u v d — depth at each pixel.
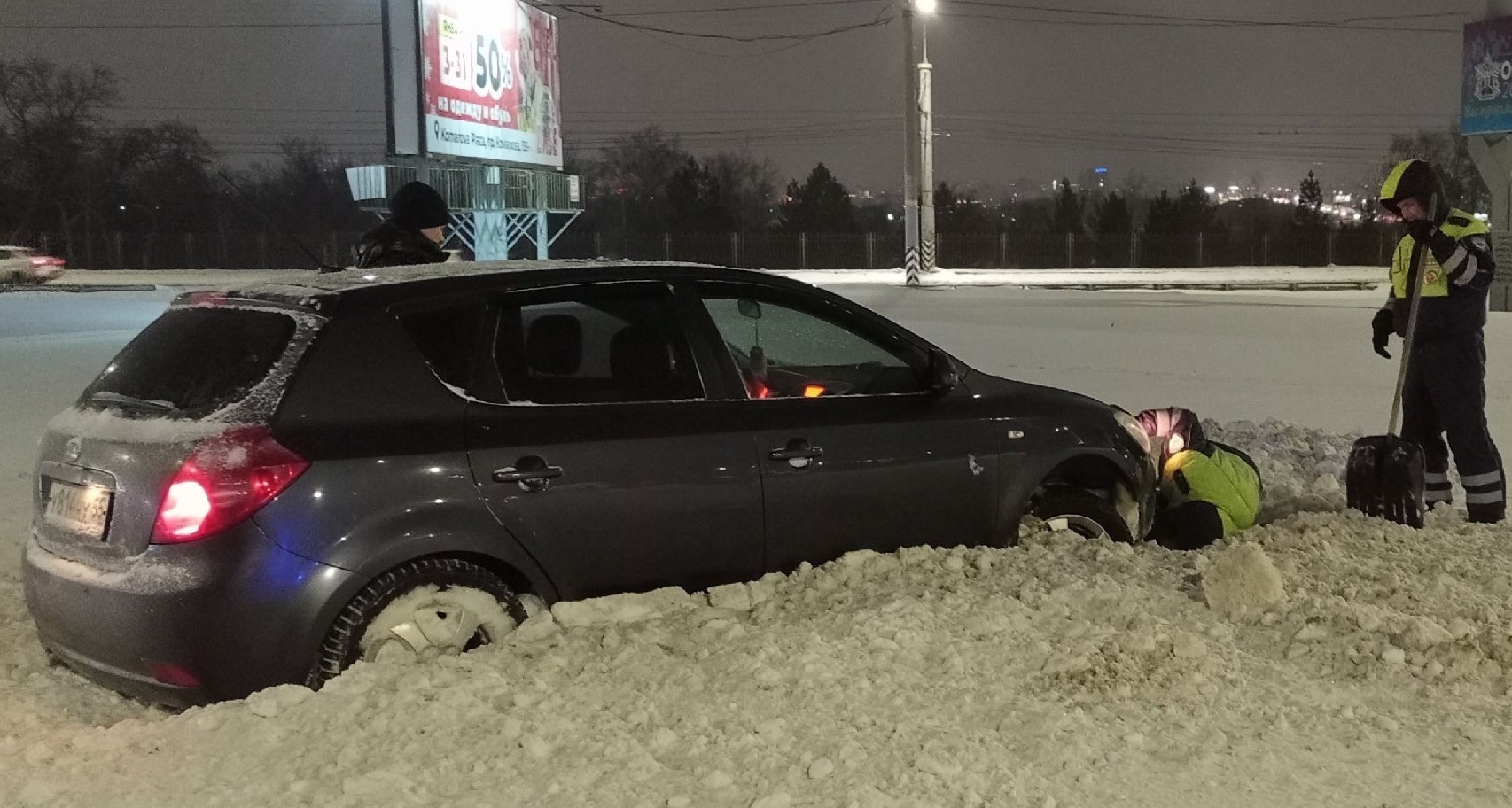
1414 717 3.92
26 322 22.59
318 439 3.81
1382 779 3.51
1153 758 3.61
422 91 29.77
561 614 4.18
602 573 4.31
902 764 3.43
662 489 4.36
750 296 4.83
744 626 4.36
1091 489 5.80
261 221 68.81
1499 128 24.41
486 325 4.21
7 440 9.85
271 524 3.69
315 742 3.51
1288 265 68.06
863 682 3.96
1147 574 5.12
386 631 3.89
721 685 3.95
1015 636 4.37
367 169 29.92
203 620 3.65
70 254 62.12
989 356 15.98
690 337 4.61
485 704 3.71
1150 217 76.62
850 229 77.50
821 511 4.73
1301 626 4.53
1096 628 4.37
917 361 5.19
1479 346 6.42
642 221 76.75
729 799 3.28
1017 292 34.22
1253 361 15.39
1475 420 6.40
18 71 65.25
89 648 3.89
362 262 6.71
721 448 4.49
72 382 13.60
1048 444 5.32
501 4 33.53
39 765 3.50
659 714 3.79
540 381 4.28
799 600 4.60
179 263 59.72
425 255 6.81
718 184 74.94
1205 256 67.38
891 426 4.90
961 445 5.06
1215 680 4.09
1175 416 6.83
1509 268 25.25
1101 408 5.63
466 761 3.43
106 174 67.81
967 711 3.82
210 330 4.19
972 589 4.75
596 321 4.44
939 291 34.56
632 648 4.16
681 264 4.75
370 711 3.62
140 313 24.92
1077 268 65.81
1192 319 23.00
